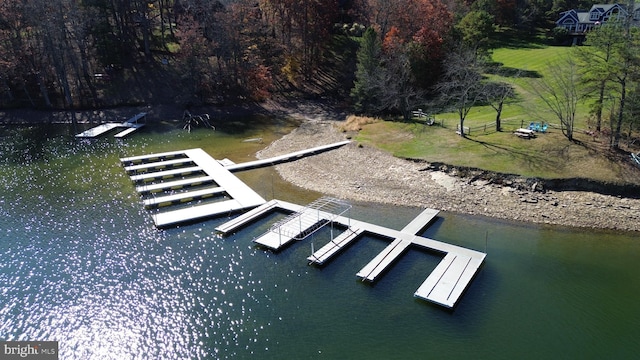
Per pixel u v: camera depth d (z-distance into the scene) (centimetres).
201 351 2102
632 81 3628
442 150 4297
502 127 4684
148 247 2948
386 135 5012
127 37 7150
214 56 6869
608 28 3891
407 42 6228
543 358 2050
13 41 5912
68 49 6084
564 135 4128
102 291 2509
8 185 3912
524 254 2884
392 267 2755
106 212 3419
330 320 2292
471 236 3109
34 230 3139
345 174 4178
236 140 5309
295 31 7594
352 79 7169
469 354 2072
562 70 4953
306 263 2788
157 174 4097
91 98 6272
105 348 2127
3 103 6134
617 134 3719
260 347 2119
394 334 2197
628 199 3362
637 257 2839
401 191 3781
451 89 5825
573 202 3397
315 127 5781
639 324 2266
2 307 2375
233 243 3016
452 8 7531
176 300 2442
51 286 2545
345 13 8775
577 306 2397
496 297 2466
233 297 2467
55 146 5000
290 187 3966
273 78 7206
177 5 7512
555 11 9512
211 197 3738
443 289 2466
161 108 6284
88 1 6500
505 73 6059
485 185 3697
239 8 6738
